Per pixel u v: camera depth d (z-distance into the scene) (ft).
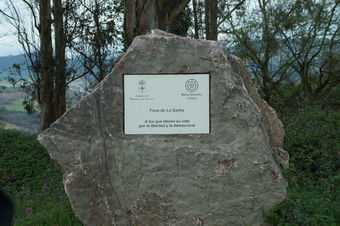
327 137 30.04
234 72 17.16
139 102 17.12
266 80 47.65
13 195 32.71
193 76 17.03
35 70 53.16
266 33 47.11
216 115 16.99
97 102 17.13
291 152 29.01
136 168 17.04
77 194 17.08
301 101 42.55
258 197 16.90
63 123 17.12
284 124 33.63
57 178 34.96
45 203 27.22
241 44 48.19
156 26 39.52
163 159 16.98
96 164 17.10
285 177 18.30
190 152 16.94
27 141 46.03
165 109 17.10
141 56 17.08
